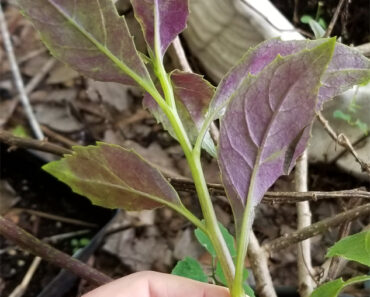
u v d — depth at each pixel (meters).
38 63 0.44
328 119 0.30
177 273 0.21
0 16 0.45
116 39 0.12
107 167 0.13
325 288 0.13
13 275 0.33
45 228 0.35
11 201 0.36
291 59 0.10
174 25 0.12
